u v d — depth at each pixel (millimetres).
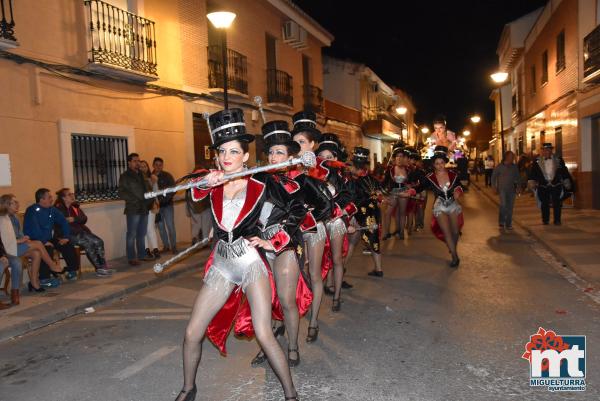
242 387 4355
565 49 17656
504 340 5195
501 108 25188
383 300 6832
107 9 10594
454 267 8820
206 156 14344
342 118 26828
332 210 5020
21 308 7062
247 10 16609
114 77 10930
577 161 16234
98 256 9055
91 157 10555
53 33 9586
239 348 5316
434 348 5039
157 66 12328
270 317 3646
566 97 17516
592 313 6023
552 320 5789
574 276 7984
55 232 8766
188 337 3670
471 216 16609
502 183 13391
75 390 4449
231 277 3664
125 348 5488
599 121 15188
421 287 7484
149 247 10680
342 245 6320
